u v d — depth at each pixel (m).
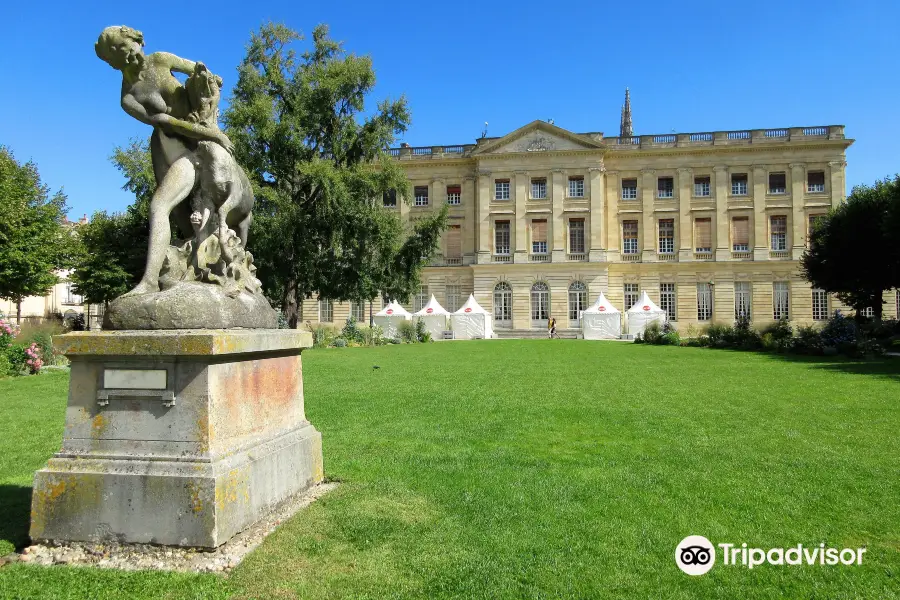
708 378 14.80
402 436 7.83
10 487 5.49
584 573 3.77
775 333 28.06
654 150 51.81
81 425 3.99
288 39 32.12
